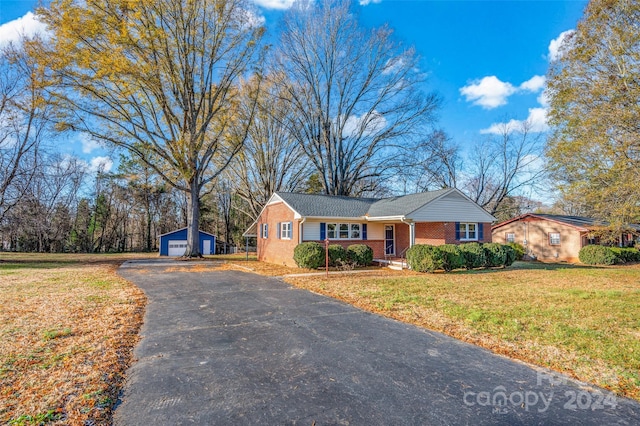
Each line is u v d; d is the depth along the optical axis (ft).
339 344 17.29
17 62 65.10
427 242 62.49
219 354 15.89
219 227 149.48
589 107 51.31
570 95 54.39
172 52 73.97
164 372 13.80
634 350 16.30
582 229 71.82
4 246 120.88
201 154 88.63
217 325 20.97
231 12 75.36
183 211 148.56
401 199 65.87
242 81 93.61
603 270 53.21
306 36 94.12
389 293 31.07
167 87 74.74
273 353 16.01
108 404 11.13
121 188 130.93
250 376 13.42
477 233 63.67
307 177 110.42
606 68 52.11
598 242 76.64
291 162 105.09
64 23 59.52
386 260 59.57
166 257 90.27
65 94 64.44
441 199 58.59
